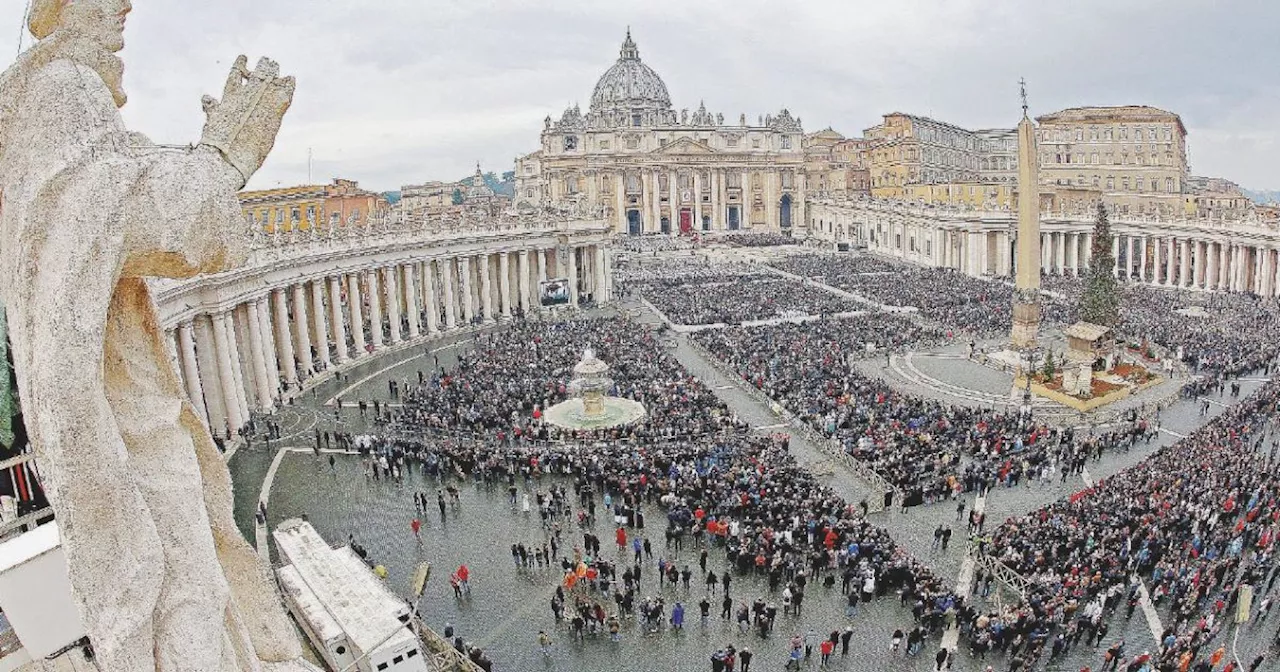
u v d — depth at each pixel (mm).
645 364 56969
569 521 34281
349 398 54312
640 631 26594
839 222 155500
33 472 14570
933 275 105062
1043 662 23812
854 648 25359
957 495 36562
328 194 108750
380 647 21719
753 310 80750
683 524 32531
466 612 27906
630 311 87625
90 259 6766
